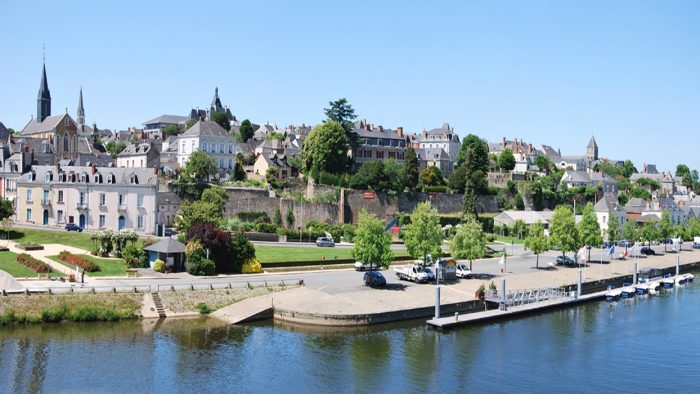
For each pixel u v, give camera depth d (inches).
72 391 2256.4
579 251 4741.6
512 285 4084.6
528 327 3334.2
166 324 2992.1
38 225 5073.8
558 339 3129.9
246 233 5123.0
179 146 7091.5
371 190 6663.4
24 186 5270.7
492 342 3026.6
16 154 5743.1
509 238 6663.4
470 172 7573.8
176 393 2283.5
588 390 2480.3
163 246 3703.3
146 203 4965.6
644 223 7667.3
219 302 3238.2
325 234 5467.5
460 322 3240.7
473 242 4170.8
